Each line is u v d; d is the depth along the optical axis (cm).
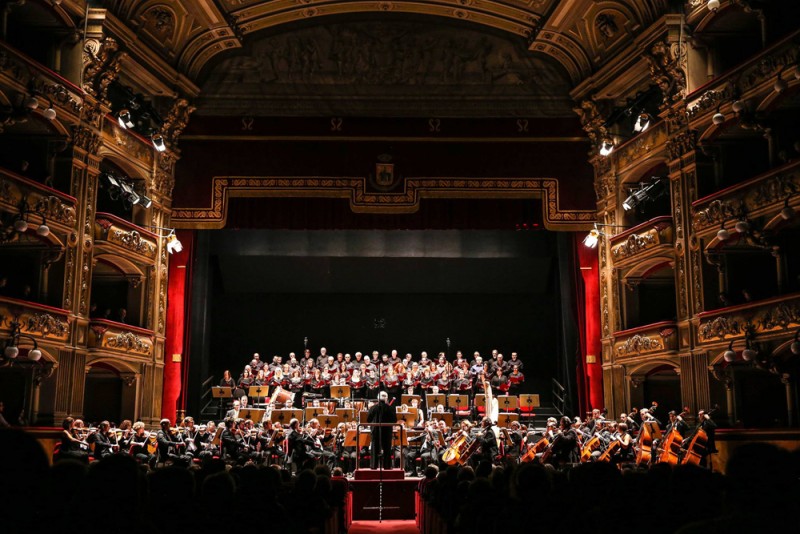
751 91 1794
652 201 2348
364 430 1958
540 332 2981
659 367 2189
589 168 2477
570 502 453
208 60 2447
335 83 2486
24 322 1723
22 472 294
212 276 2798
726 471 269
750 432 1569
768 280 1950
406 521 1590
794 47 1656
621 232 2323
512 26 2423
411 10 2423
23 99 1755
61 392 1875
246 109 2473
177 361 2348
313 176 2447
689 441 1555
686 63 2023
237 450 1830
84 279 1975
